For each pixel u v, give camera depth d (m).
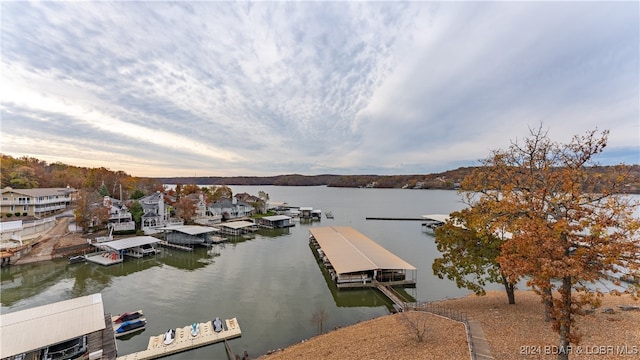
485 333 18.95
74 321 23.11
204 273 43.84
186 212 84.31
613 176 12.79
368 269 36.97
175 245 59.56
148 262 49.94
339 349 20.61
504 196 16.34
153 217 74.88
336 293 35.81
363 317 29.89
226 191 143.38
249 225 78.69
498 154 20.06
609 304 24.55
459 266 25.31
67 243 55.81
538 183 16.95
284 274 43.19
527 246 12.75
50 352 21.55
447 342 18.25
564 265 10.99
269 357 22.30
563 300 12.30
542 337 17.88
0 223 55.41
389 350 18.61
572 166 15.30
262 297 34.69
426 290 36.19
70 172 131.12
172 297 34.62
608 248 10.66
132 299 34.09
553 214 13.66
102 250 55.34
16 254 47.44
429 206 143.50
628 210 11.41
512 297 25.28
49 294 36.06
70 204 93.06
